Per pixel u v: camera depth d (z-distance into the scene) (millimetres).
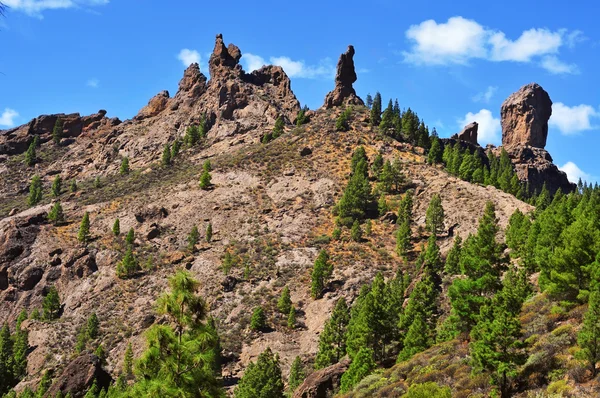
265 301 118688
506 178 189500
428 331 69000
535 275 77812
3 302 146250
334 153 184875
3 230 164875
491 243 58406
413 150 188500
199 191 171500
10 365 108562
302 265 131375
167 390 20703
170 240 150000
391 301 80812
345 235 142750
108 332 117375
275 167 180375
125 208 169000
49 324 123688
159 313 22625
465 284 50969
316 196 162375
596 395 31188
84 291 136000
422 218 148125
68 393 87562
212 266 135000
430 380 46562
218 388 22094
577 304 47250
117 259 144375
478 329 40812
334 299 116000
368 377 58906
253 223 152875
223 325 113000
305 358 100625
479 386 40594
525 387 37250
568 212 78875
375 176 170500
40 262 151375
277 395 74750
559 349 39719
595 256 48438
